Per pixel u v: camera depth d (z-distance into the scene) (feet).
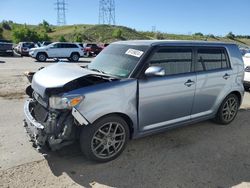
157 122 15.23
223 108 19.17
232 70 18.83
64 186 11.73
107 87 12.90
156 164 13.80
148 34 333.83
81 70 14.06
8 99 25.26
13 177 12.17
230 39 305.32
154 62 14.67
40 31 301.63
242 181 12.67
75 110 12.00
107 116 13.17
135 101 13.89
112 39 264.93
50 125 12.25
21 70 48.32
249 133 18.51
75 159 13.88
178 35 318.86
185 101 16.19
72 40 239.50
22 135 16.62
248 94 31.32
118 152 14.02
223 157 14.89
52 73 13.79
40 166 13.14
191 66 16.40
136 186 11.95
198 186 12.12
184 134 17.75
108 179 12.37
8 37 279.90
